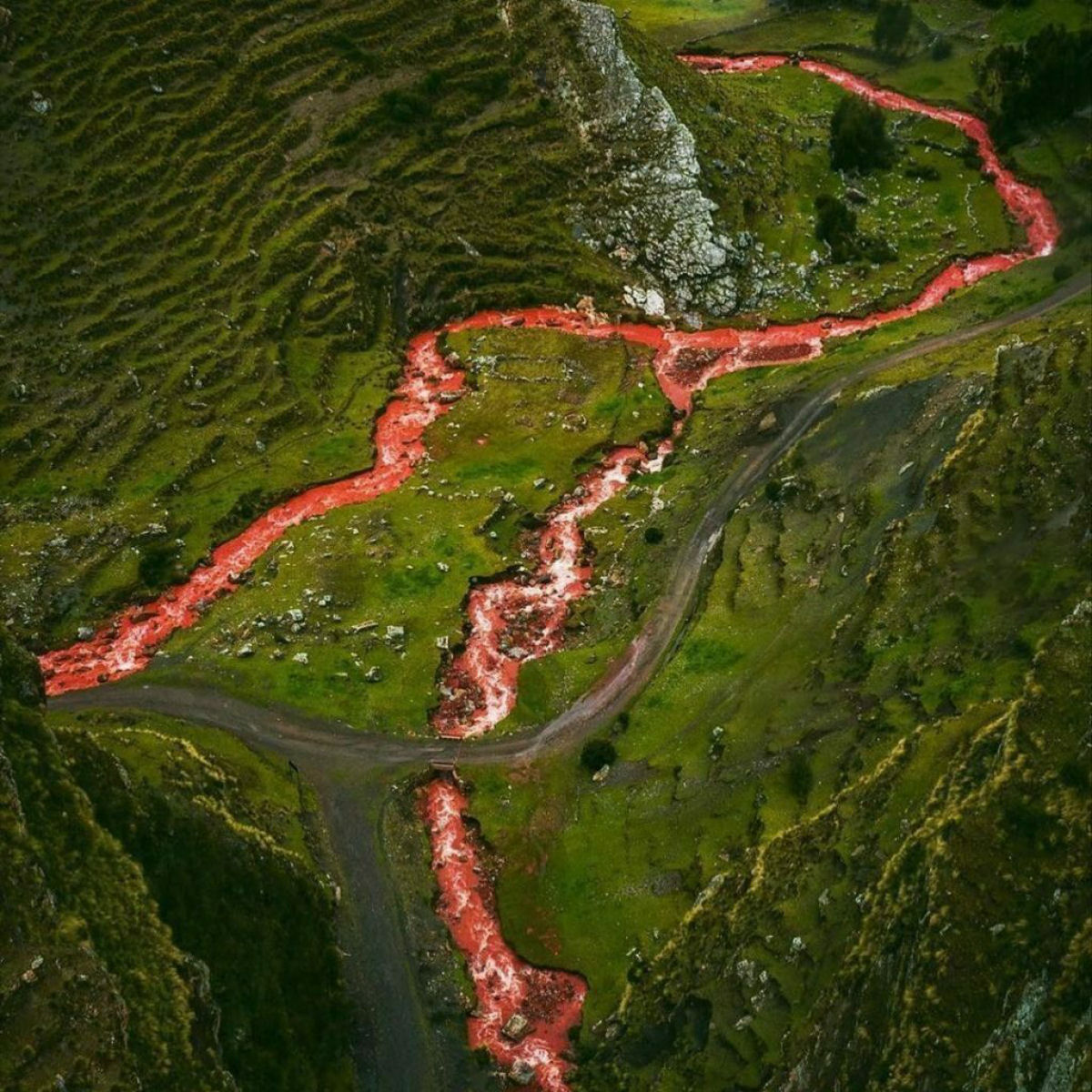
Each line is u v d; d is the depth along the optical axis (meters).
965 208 136.75
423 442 104.44
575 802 72.38
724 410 105.75
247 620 85.81
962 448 74.56
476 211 122.62
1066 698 50.59
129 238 109.31
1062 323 99.75
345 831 70.44
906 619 68.94
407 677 81.25
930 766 56.56
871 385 95.06
